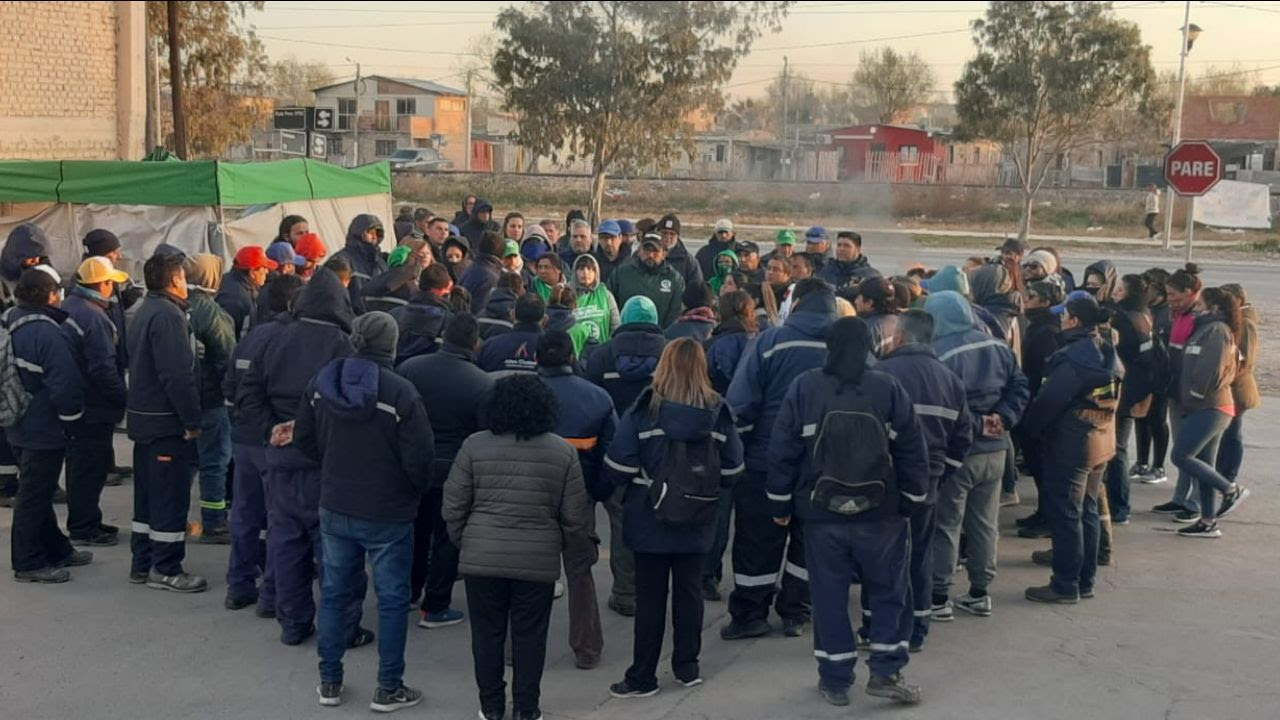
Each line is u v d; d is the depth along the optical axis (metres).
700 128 43.94
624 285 10.73
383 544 5.64
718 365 7.09
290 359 6.47
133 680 6.03
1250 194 40.41
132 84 23.77
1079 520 7.23
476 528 5.36
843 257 10.55
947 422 6.07
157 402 7.02
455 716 5.68
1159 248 36.03
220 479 8.23
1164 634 6.82
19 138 21.39
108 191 12.41
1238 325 8.52
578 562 6.21
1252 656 6.50
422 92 74.00
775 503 5.83
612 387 7.13
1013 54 38.62
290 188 13.95
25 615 6.88
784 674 6.23
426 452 5.60
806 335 6.43
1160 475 10.31
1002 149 46.28
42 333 7.11
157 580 7.32
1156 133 41.72
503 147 78.00
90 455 8.02
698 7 38.47
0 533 8.38
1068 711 5.77
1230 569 8.02
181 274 7.08
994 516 7.02
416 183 48.09
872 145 55.19
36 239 8.84
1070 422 7.12
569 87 38.28
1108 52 37.62
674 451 5.61
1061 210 42.88
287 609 6.46
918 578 6.34
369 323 5.69
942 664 6.35
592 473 6.08
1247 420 12.93
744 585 6.66
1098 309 7.19
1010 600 7.38
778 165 56.97
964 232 40.25
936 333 6.83
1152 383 8.84
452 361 6.42
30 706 5.71
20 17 21.23
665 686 6.07
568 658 6.46
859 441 5.50
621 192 46.69
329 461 5.64
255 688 5.95
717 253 12.57
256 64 37.50
